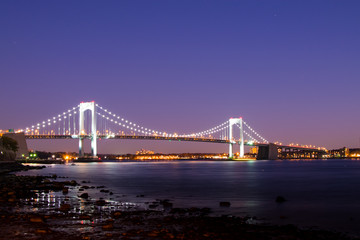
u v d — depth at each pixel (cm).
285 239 1992
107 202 3155
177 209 2789
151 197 3722
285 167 14725
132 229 2086
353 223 2531
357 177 7812
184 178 7169
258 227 2250
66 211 2606
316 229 2320
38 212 2548
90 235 1941
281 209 3078
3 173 7544
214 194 4203
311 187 5272
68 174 8012
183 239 1894
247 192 4472
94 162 18375
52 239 1861
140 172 9731
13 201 3042
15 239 1852
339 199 3828
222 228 2172
